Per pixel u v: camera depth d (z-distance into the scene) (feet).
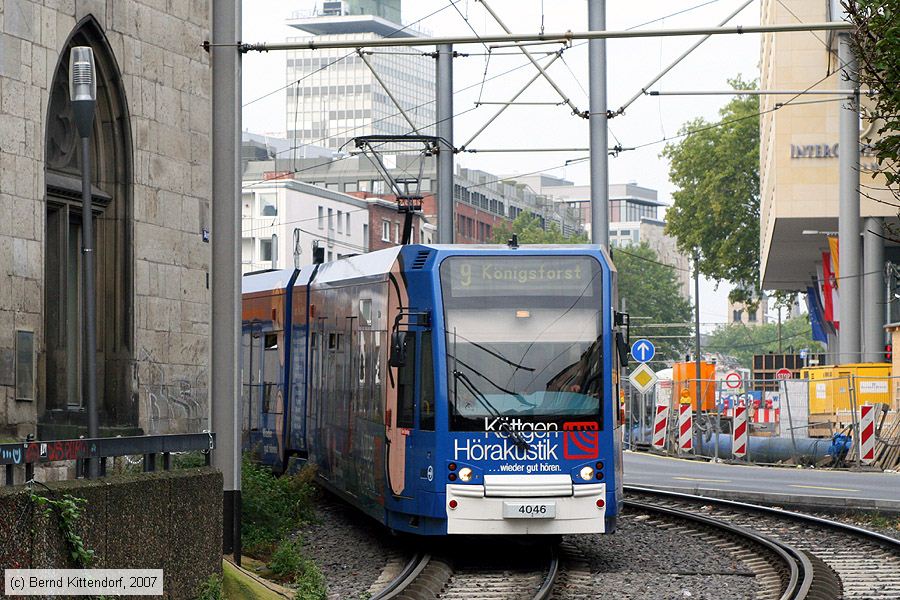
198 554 44.19
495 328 62.44
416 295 63.72
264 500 69.26
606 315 63.46
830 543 70.69
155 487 41.39
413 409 63.10
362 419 70.64
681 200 305.53
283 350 89.92
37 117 57.47
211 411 60.85
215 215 61.21
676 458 154.10
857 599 52.90
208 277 71.26
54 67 58.75
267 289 94.53
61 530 35.35
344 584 57.00
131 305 64.80
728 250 300.20
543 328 62.75
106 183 64.80
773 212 214.07
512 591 55.26
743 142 301.02
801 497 92.73
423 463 62.03
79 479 38.70
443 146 107.34
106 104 64.28
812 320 267.18
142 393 65.41
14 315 55.47
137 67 65.31
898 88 45.21
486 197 565.12
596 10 91.40
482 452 61.31
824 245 235.40
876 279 184.55
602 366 62.80
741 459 145.38
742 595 53.98
